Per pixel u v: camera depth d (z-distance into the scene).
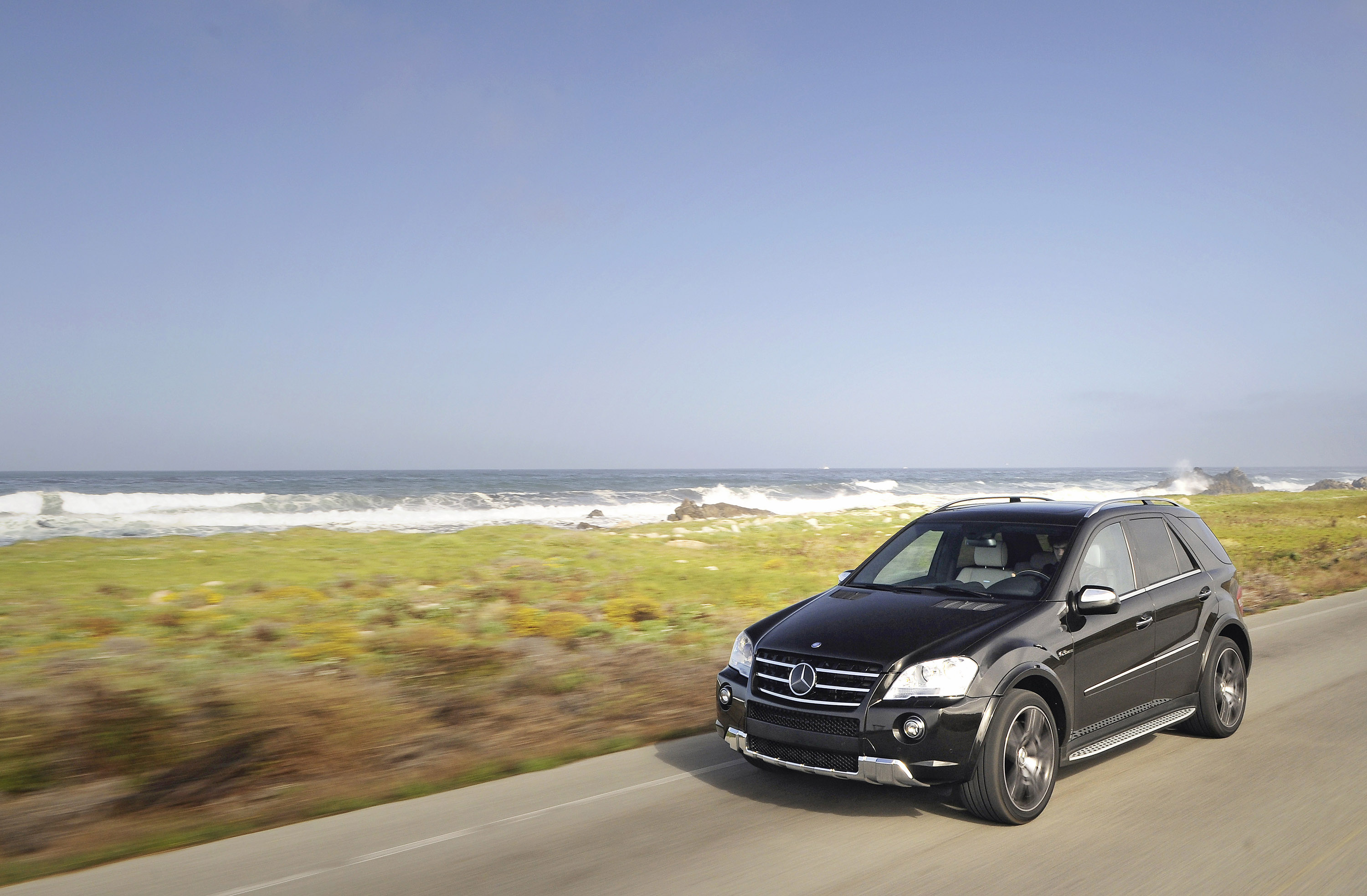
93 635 9.86
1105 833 4.72
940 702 4.73
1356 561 20.58
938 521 6.62
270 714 6.69
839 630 5.28
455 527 39.53
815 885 4.10
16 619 10.64
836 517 28.00
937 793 5.45
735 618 12.23
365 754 6.32
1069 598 5.54
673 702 7.94
